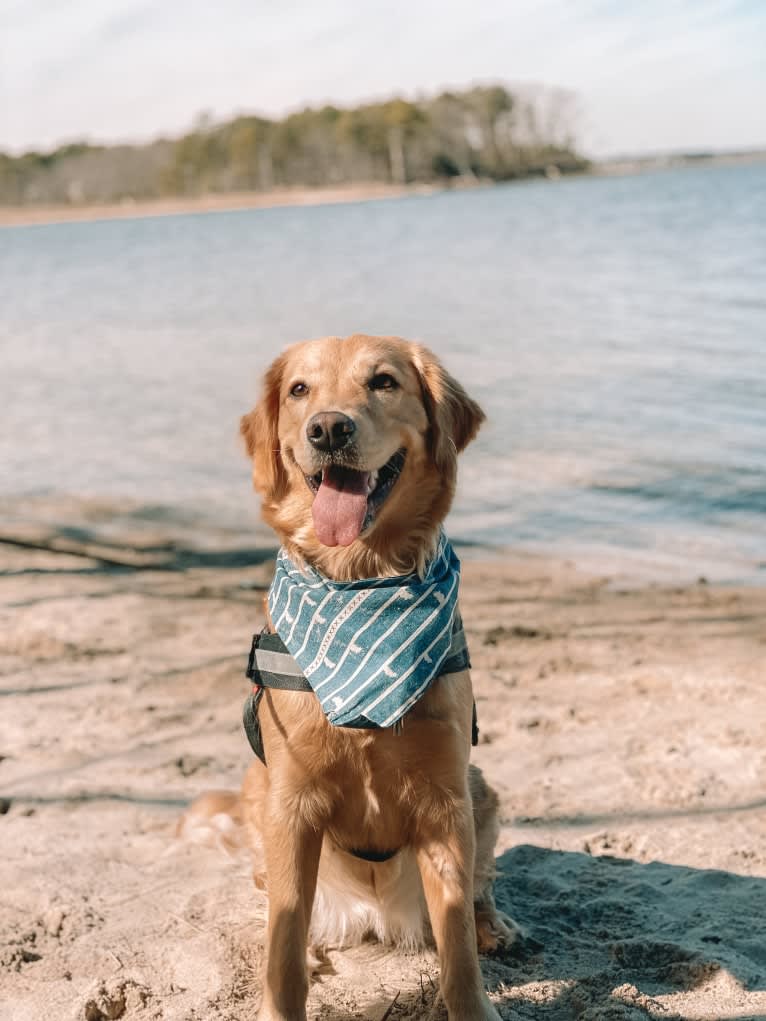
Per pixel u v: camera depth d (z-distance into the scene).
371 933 1.48
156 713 2.03
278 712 1.36
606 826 1.66
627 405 4.67
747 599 2.62
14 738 1.94
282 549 1.47
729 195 22.03
